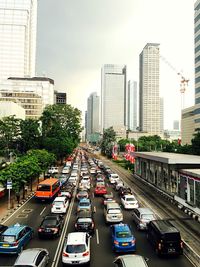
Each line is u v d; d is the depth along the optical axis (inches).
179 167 1689.2
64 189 1694.1
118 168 3545.8
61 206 1286.9
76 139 4389.8
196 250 847.7
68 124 4158.5
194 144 2795.3
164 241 783.7
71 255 722.2
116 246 817.5
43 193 1536.7
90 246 882.8
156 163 2079.2
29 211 1343.5
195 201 1344.7
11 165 1505.9
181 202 1466.5
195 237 968.9
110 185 2143.2
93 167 3051.2
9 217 1232.8
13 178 1409.9
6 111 3870.6
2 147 3324.3
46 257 721.6
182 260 770.8
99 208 1419.8
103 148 6392.7
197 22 4640.8
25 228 898.1
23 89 7017.7
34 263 637.3
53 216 1021.2
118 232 842.8
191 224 1133.1
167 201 1603.1
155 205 1489.9
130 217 1236.5
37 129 3503.9
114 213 1127.0
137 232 1020.5
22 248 844.6
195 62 4704.7
